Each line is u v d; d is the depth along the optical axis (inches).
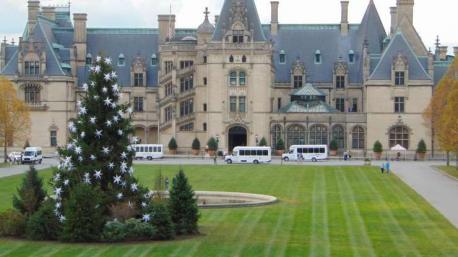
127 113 2330.2
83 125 2235.5
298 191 3592.5
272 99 7342.5
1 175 4453.7
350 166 5487.2
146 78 7731.3
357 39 7726.4
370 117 7032.5
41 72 7308.1
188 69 7224.4
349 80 7524.6
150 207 2209.6
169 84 7377.0
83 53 7701.8
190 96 7199.8
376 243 2148.1
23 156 5787.4
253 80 7047.2
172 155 6998.0
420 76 7012.8
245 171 4911.4
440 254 2001.7
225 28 7081.7
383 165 4874.5
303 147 6471.5
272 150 7076.8
